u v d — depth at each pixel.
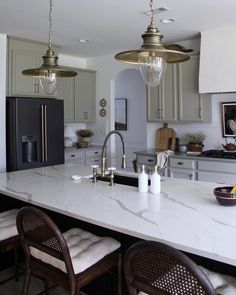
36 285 2.54
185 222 1.61
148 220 1.65
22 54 4.43
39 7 3.17
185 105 4.60
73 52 5.39
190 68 4.50
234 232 1.47
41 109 4.46
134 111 6.61
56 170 3.27
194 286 1.09
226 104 4.50
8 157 4.26
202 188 2.37
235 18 3.56
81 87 5.71
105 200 2.06
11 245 2.15
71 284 1.60
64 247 1.55
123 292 2.10
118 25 3.81
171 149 5.03
